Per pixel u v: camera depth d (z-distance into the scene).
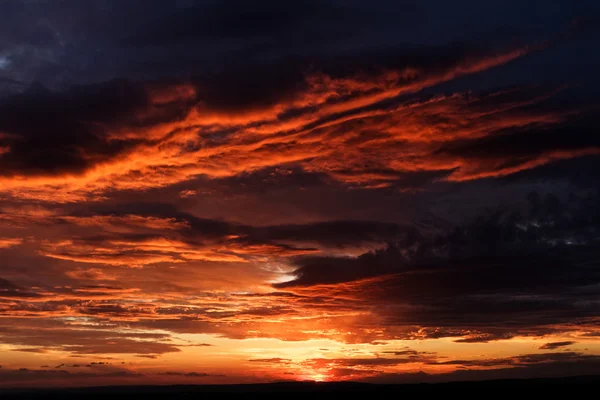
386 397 165.12
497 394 155.00
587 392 148.50
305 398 171.62
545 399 138.62
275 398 179.25
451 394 160.12
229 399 176.75
